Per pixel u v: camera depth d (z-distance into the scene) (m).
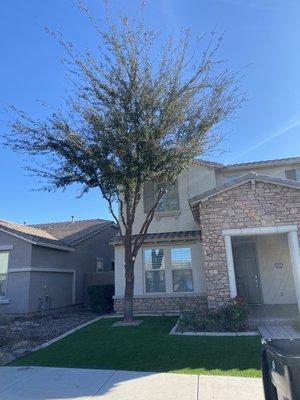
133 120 12.16
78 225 25.88
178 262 16.33
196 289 15.87
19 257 17.14
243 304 11.52
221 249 12.68
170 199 17.72
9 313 16.47
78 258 21.52
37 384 6.87
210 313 11.51
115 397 6.10
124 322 12.85
